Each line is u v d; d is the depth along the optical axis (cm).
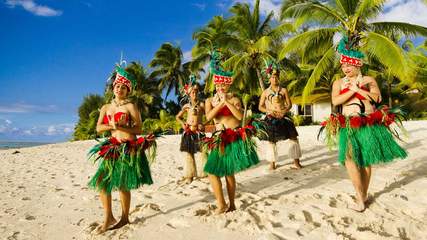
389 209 371
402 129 391
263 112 635
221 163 386
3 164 1074
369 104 390
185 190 500
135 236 341
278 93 620
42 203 507
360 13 1672
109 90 391
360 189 375
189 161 576
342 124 383
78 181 680
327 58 1747
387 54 1560
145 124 3161
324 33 1788
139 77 3919
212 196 462
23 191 598
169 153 1077
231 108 396
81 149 1603
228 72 415
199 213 394
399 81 2956
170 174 681
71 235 367
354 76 391
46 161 1110
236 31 2475
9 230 390
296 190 462
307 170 591
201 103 586
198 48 3053
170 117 3061
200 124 577
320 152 791
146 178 377
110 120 371
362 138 376
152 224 369
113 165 362
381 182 466
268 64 634
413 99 3011
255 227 338
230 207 394
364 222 342
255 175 589
